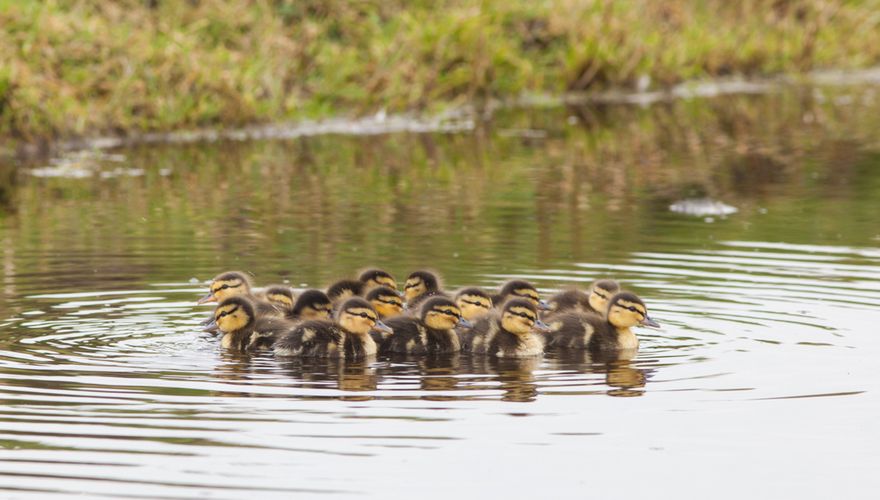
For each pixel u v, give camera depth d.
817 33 38.28
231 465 9.42
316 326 12.45
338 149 25.88
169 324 13.26
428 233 17.83
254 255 16.41
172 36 27.75
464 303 13.61
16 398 10.72
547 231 18.02
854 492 9.15
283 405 10.68
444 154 25.39
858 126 29.09
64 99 25.73
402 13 30.89
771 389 11.19
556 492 9.09
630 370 11.88
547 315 13.41
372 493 9.01
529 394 11.10
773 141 27.17
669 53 34.56
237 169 23.56
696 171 23.62
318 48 29.55
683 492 9.12
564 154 25.58
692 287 14.75
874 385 11.26
